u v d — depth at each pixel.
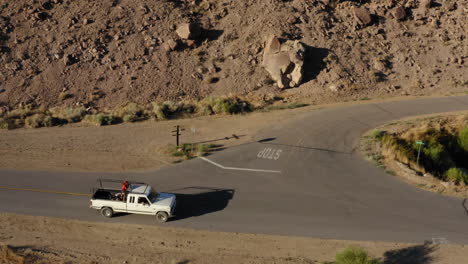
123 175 26.05
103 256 18.47
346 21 46.75
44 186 24.64
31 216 21.59
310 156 28.22
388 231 20.23
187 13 47.66
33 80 41.06
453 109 35.25
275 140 30.91
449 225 20.62
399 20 47.12
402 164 26.70
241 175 25.81
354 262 17.06
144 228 20.67
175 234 20.19
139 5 48.06
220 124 34.81
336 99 39.38
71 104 39.12
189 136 32.44
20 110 37.72
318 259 18.30
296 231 20.33
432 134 30.88
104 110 38.41
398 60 43.66
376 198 23.08
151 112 37.31
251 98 39.69
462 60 42.97
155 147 30.42
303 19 46.06
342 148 29.38
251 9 47.72
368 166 26.80
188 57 43.62
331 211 21.92
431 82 41.28
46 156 29.02
